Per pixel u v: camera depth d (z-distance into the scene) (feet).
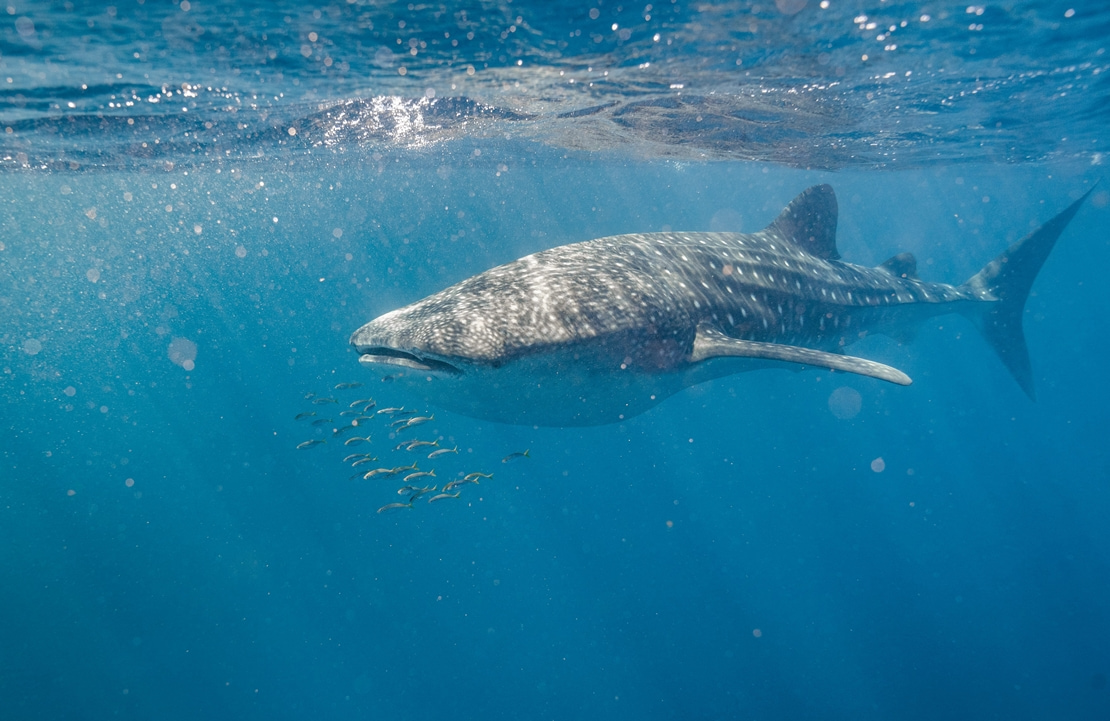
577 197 150.00
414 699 59.57
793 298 25.50
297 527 85.97
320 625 68.33
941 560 82.69
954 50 30.78
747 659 63.41
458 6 22.79
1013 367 37.58
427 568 79.46
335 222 148.25
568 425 20.53
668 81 34.60
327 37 25.71
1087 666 57.72
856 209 184.65
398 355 16.55
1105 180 104.27
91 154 53.01
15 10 20.94
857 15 25.68
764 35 27.30
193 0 21.15
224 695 59.47
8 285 161.99
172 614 71.00
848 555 87.92
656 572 81.61
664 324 19.31
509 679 62.28
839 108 42.42
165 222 113.09
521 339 16.21
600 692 60.39
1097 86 39.63
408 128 51.34
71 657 63.87
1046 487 116.88
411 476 30.78
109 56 26.45
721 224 238.27
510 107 42.22
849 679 59.57
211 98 35.68
